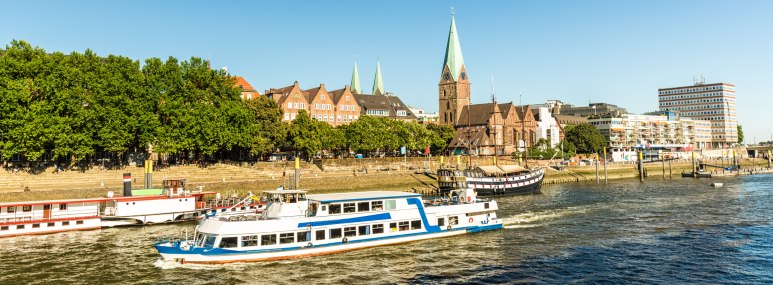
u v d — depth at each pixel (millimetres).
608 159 192750
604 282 35906
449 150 180125
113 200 56906
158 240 49906
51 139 72062
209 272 38594
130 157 91375
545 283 35781
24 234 52406
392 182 101688
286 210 44281
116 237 51500
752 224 56500
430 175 109188
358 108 172500
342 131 127875
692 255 42875
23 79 73062
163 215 59594
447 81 198875
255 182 84875
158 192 61812
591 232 52625
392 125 139125
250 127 96438
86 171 79750
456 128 194000
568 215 63781
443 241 48781
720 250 44469
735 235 50531
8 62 72562
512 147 186125
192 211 61438
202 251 40094
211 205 65312
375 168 117188
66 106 75188
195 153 95375
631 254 43312
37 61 74500
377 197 47094
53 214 54438
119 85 80125
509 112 187125
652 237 49938
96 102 77312
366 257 42938
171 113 85688
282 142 108812
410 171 109875
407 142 140625
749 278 36594
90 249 46031
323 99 163500
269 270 39125
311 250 43188
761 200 78625
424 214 49438
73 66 80375
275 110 106562
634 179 137250
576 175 134250
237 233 40969
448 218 51125
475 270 39031
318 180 92188
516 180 95500
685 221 58844
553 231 53281
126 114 80812
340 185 94438
